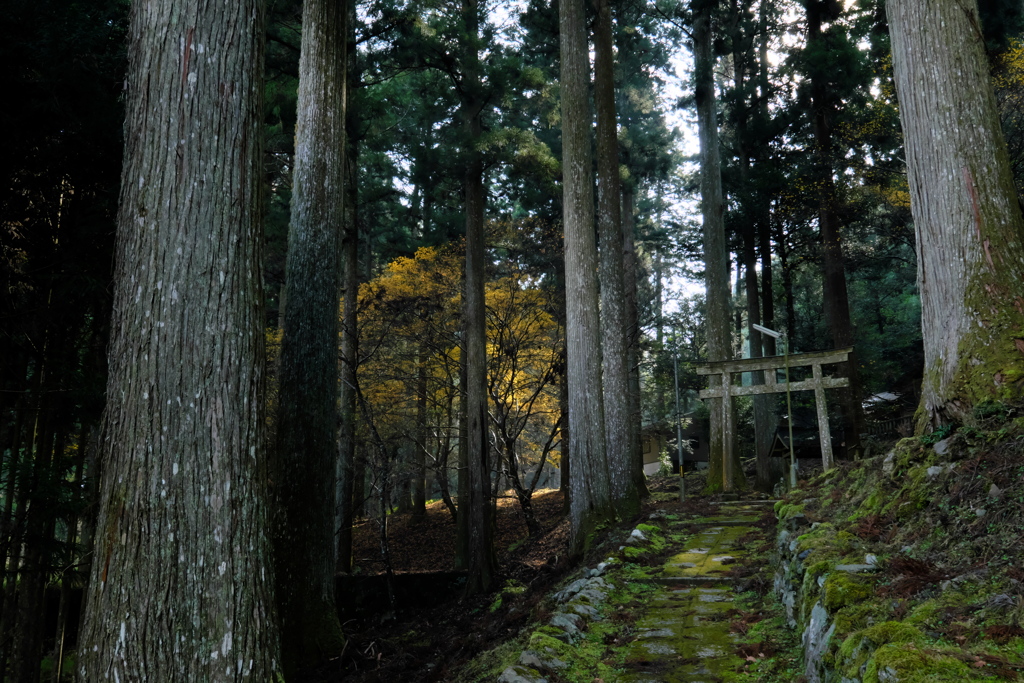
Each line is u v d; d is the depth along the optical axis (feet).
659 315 94.99
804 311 112.88
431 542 80.07
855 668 11.44
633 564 30.50
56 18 23.65
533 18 60.44
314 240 32.76
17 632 27.35
